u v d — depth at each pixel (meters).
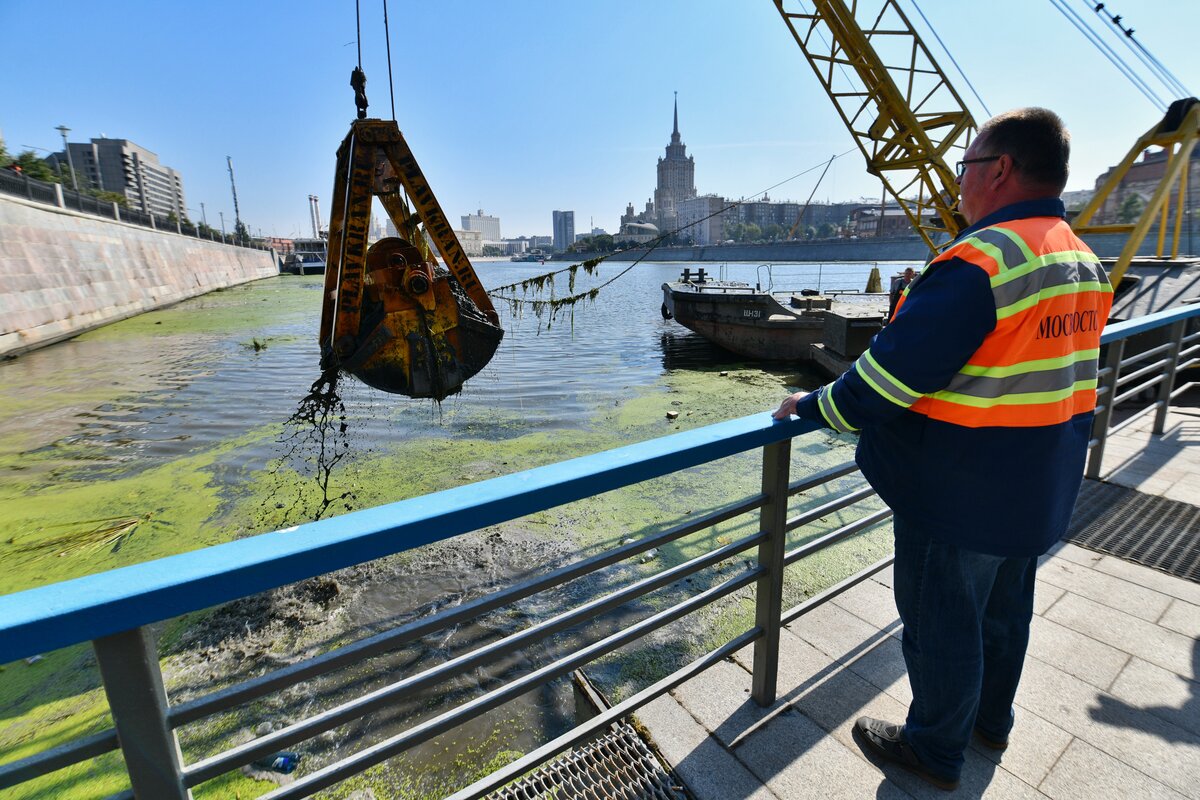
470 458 7.98
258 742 1.08
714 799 1.77
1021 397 1.30
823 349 13.70
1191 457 4.06
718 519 1.66
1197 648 2.31
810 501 5.98
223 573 0.91
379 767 2.76
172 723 0.98
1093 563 2.91
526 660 3.55
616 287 57.84
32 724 3.30
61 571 5.36
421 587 4.52
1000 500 1.36
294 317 28.08
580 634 3.77
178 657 3.82
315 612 4.25
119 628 0.86
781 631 2.50
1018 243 1.25
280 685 1.05
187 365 16.19
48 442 9.37
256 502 6.67
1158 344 7.50
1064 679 2.17
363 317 3.32
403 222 3.58
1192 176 10.47
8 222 18.56
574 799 1.85
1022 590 1.69
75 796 2.77
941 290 1.26
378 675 3.55
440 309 3.22
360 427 9.74
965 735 1.67
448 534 1.11
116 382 13.95
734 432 1.55
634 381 13.90
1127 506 3.43
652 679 3.25
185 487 7.22
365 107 3.15
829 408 1.42
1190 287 8.45
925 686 1.64
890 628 2.50
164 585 0.87
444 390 3.31
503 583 4.55
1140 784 1.75
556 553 4.97
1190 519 3.26
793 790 1.77
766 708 2.08
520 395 12.30
